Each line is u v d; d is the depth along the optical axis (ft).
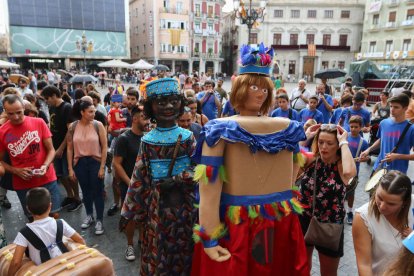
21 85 30.99
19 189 11.87
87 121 13.78
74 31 156.35
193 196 8.07
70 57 157.79
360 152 14.96
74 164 13.89
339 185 8.41
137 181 8.27
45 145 12.14
